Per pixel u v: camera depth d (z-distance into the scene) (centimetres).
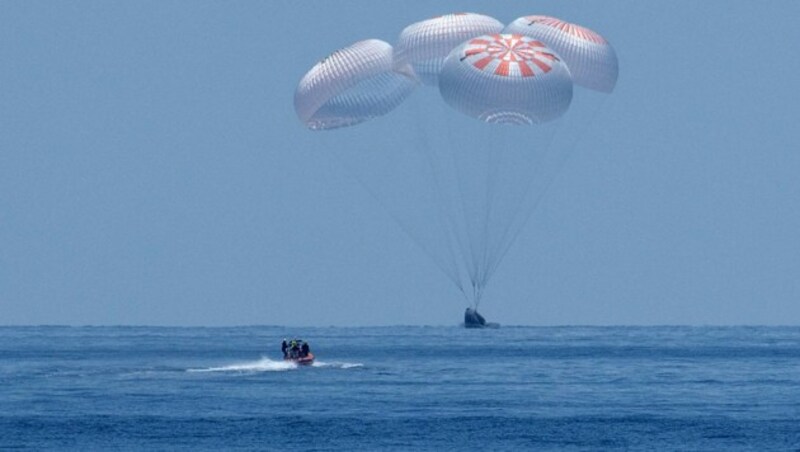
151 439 19300
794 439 19462
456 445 18925
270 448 18638
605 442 19225
